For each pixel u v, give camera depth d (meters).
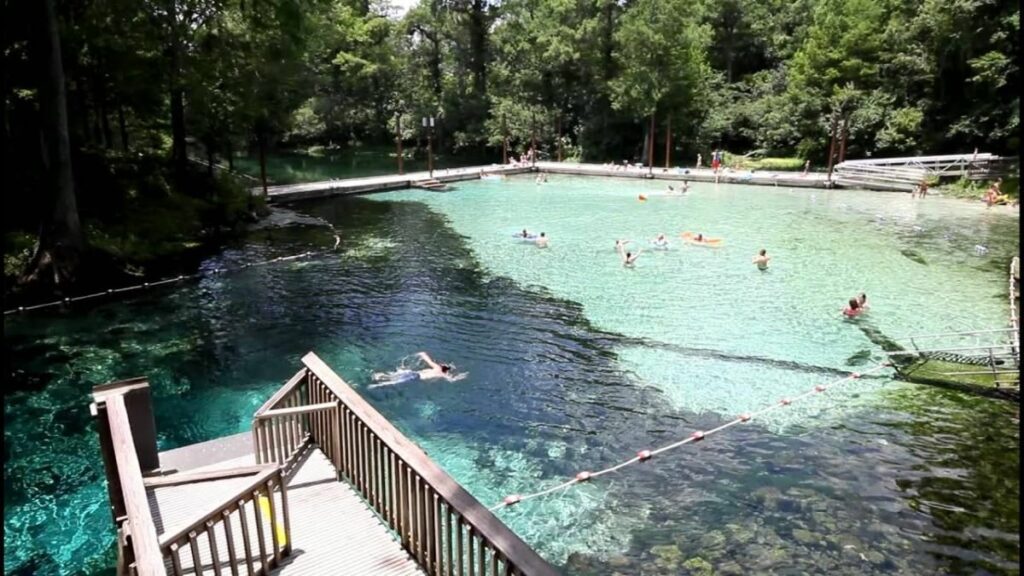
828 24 40.25
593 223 24.64
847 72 39.75
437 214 26.84
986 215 25.55
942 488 7.95
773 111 42.59
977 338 12.76
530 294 15.90
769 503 7.71
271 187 30.75
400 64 53.09
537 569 3.46
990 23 31.28
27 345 12.44
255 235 22.42
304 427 6.89
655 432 9.40
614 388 10.81
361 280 17.14
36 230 16.89
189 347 12.45
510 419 9.80
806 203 28.97
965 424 9.48
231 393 10.52
